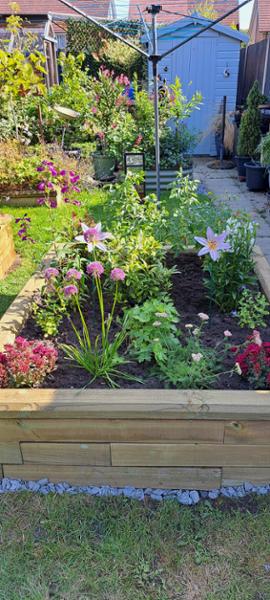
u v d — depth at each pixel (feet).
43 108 23.68
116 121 21.80
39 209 16.31
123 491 5.66
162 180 20.12
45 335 7.04
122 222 8.93
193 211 9.29
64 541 5.06
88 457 5.57
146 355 6.32
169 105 21.20
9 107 21.77
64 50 36.55
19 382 5.68
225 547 4.96
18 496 5.59
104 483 5.73
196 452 5.43
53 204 12.89
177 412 5.15
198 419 5.19
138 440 5.39
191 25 25.99
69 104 23.63
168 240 9.27
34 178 16.65
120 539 5.05
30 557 4.91
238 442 5.34
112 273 6.31
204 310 8.04
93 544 5.02
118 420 5.27
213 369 6.08
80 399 5.28
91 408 5.21
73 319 7.74
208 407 5.13
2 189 16.89
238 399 5.22
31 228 14.30
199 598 4.52
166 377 6.01
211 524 5.19
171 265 9.54
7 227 11.65
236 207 18.03
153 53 10.23
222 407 5.12
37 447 5.55
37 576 4.74
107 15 33.96
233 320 7.70
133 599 4.52
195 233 9.05
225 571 4.74
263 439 5.31
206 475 5.57
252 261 8.44
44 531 5.19
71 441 5.48
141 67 33.99
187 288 8.76
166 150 20.27
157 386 5.94
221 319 7.75
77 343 7.02
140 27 30.42
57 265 8.44
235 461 5.48
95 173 21.67
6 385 5.69
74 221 9.82
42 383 5.91
